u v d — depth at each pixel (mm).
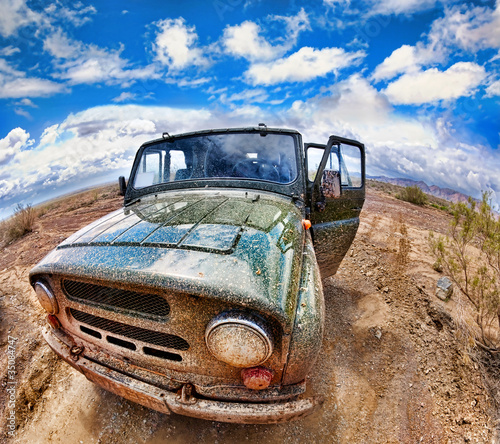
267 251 1379
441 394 2135
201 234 1467
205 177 2516
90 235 1670
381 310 3176
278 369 1269
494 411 1907
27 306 3396
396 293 3512
